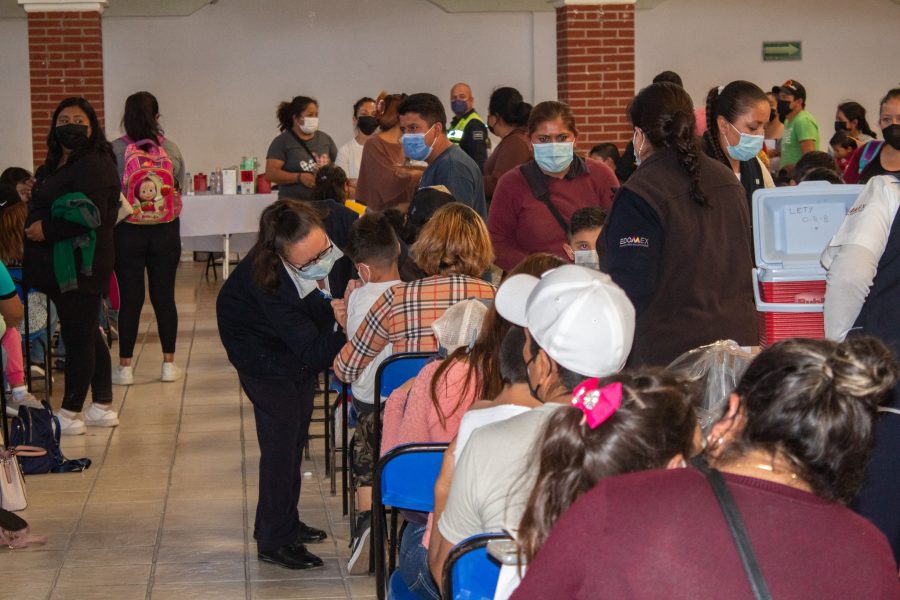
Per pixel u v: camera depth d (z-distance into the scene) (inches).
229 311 163.8
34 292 275.9
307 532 181.8
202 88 532.7
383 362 148.9
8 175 311.7
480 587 84.4
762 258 139.0
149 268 293.3
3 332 201.2
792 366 63.5
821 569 60.4
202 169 537.0
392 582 117.1
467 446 89.9
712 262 133.1
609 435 69.0
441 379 125.0
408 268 196.9
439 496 98.0
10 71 521.7
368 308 163.5
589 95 433.1
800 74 561.0
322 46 538.9
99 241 234.1
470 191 236.2
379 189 279.3
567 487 70.3
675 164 134.5
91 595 160.1
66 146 229.3
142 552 177.2
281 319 158.9
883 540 62.8
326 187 267.4
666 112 135.5
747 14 554.3
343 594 160.7
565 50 432.8
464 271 155.9
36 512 196.2
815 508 62.1
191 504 201.0
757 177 175.6
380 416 155.3
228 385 294.8
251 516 194.5
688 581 60.1
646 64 553.6
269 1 532.7
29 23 432.1
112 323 350.0
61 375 306.7
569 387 89.5
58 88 435.2
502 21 546.9
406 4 541.3
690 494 62.1
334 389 224.8
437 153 239.3
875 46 562.3
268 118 538.3
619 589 61.0
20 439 218.4
